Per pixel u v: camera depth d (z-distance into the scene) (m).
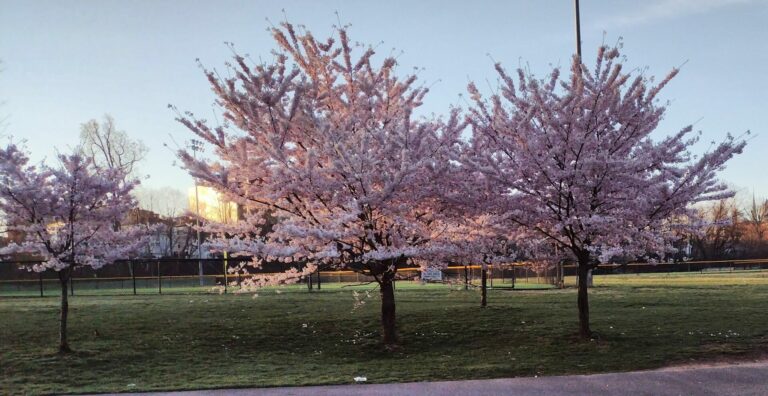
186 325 15.77
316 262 13.17
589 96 13.45
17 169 12.77
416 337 14.95
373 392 9.29
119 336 14.50
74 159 12.86
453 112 14.46
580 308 13.96
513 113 13.91
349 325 16.09
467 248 13.81
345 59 14.86
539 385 9.55
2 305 18.86
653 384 9.48
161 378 10.82
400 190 12.95
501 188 13.70
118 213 13.64
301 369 11.59
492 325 15.95
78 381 10.59
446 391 9.26
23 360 12.04
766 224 85.25
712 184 13.91
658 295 21.78
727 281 32.22
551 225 13.86
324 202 13.34
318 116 12.90
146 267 41.25
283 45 14.66
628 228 12.96
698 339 13.39
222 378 10.69
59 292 25.92
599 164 12.63
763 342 12.98
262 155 13.34
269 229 16.05
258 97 12.83
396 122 13.94
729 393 8.84
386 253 12.34
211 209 20.66
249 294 22.91
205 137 13.34
